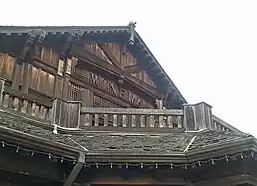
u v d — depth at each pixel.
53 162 8.33
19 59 12.99
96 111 11.02
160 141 9.45
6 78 12.48
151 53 17.78
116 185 8.59
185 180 8.59
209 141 8.49
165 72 18.25
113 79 16.69
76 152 7.92
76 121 10.70
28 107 10.20
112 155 8.01
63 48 14.14
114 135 10.45
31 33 12.86
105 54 16.56
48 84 13.49
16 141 7.29
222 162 8.01
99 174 8.61
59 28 13.78
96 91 15.63
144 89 17.83
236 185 7.93
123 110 11.07
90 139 9.58
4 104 9.79
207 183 8.30
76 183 8.59
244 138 7.39
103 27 15.65
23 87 12.69
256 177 8.15
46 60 13.77
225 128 11.76
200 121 10.82
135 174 8.62
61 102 10.77
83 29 14.66
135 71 17.81
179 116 11.09
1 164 7.69
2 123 7.64
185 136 10.08
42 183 8.38
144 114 11.05
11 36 12.83
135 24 16.89
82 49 15.40
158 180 8.61
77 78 14.92
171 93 18.58
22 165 7.97
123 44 17.23
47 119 10.38
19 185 8.12
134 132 10.66
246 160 7.83
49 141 7.63
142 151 8.03
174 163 8.00
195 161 7.90
